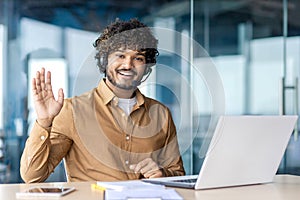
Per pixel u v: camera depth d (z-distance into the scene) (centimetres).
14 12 395
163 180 159
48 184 159
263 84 424
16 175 398
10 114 395
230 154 148
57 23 401
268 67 426
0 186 155
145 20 422
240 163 153
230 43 427
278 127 158
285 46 427
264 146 157
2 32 393
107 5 411
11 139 396
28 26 396
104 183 149
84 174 178
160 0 425
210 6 429
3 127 394
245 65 425
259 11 430
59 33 400
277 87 423
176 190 147
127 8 417
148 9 423
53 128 178
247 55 427
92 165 176
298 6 429
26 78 395
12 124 395
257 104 423
